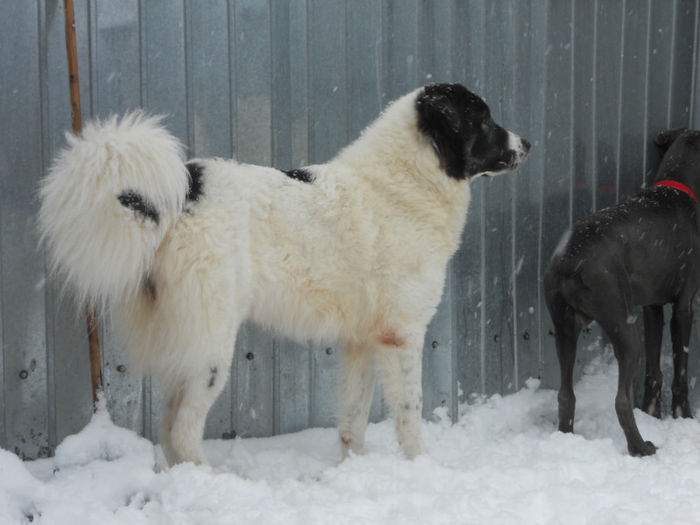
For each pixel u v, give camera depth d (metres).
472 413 3.98
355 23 3.77
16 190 3.38
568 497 3.16
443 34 3.90
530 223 4.11
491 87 3.99
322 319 3.44
